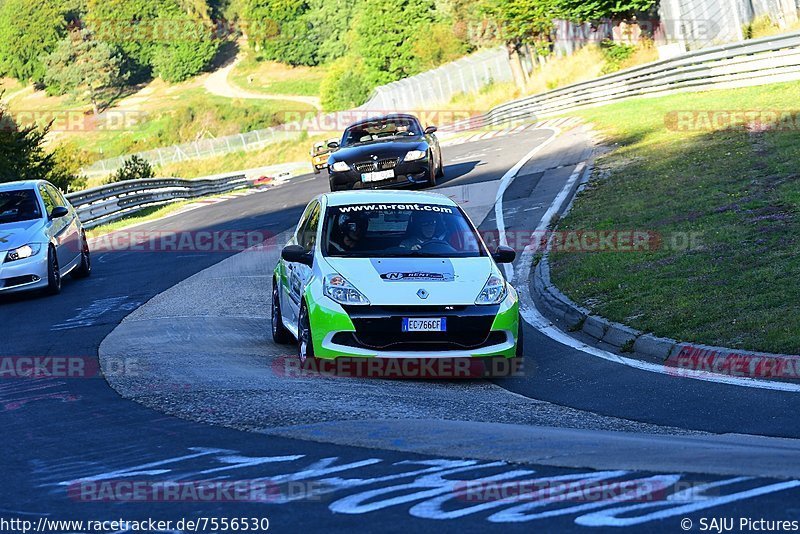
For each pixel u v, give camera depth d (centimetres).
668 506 1031
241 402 1747
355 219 2383
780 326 2203
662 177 4659
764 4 10438
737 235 3206
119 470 1305
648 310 2559
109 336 2702
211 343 2539
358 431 1479
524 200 5059
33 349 2559
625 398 1906
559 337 2578
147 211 8512
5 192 4028
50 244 3806
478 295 2144
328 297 2116
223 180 10862
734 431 1608
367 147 5769
